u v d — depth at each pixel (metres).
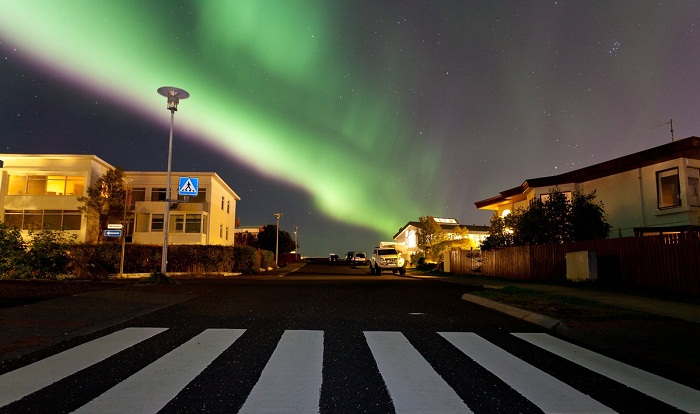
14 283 14.03
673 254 14.02
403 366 5.66
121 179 36.66
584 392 4.79
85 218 37.69
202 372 5.29
